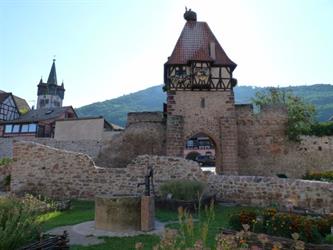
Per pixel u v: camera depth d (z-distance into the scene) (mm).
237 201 12320
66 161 14094
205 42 24609
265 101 35656
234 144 22047
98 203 8336
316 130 23016
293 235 4727
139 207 8203
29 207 6598
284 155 22859
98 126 28391
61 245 5879
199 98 22828
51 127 38750
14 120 41094
